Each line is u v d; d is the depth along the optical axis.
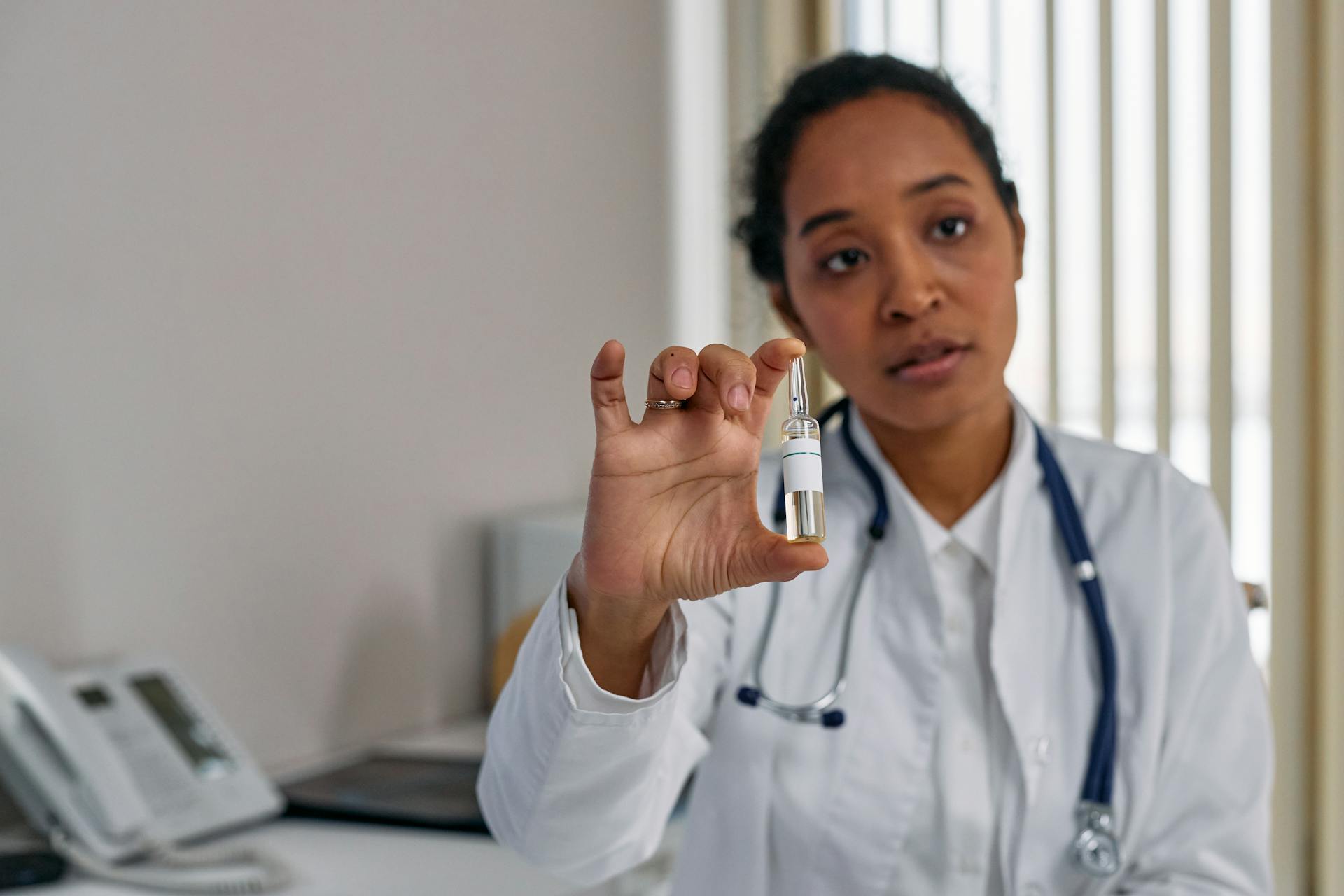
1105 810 1.06
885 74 1.15
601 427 0.73
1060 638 1.14
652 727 0.83
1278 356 2.19
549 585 2.00
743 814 1.11
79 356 1.45
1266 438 2.21
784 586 1.17
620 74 2.42
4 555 1.38
